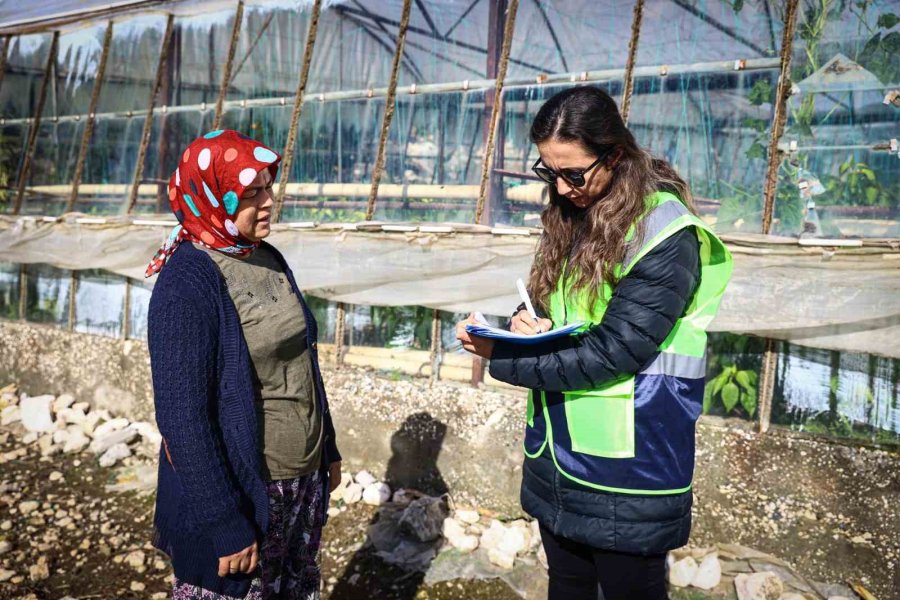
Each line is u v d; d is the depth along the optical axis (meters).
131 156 4.46
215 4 4.14
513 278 3.14
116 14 4.47
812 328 2.68
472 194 3.44
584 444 1.69
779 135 2.79
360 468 3.63
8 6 4.96
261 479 1.75
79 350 4.56
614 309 1.62
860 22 2.65
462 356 3.46
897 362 2.64
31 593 2.85
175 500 1.77
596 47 3.17
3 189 4.98
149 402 4.35
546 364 1.68
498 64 3.37
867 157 2.67
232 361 1.72
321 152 3.81
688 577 2.71
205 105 4.21
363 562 3.03
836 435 2.77
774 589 2.56
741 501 2.85
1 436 4.30
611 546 1.69
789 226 2.81
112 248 4.18
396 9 3.61
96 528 3.34
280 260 2.01
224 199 1.72
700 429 2.91
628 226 1.64
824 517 2.73
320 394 2.04
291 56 3.91
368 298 3.47
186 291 1.66
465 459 3.38
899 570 2.60
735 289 2.74
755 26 2.85
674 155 3.03
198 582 1.74
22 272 4.83
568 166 1.66
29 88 4.87
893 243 2.52
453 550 3.07
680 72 2.99
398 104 3.58
